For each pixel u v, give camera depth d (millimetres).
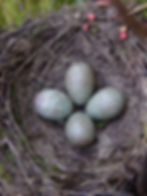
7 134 350
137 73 373
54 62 386
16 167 344
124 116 374
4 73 366
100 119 375
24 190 338
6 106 361
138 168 337
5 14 411
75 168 358
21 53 372
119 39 375
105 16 376
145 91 366
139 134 358
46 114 369
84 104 378
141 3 384
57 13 378
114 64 383
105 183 341
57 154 366
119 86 382
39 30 373
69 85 374
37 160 352
